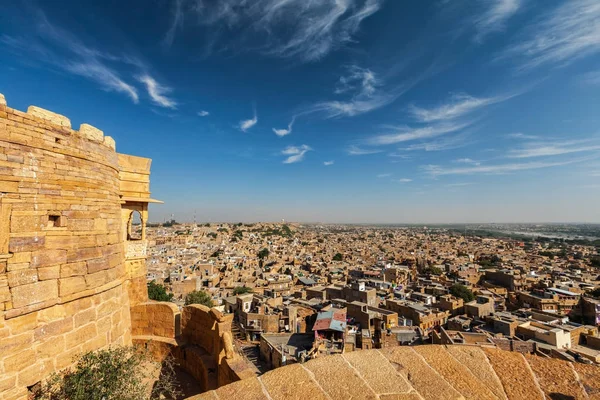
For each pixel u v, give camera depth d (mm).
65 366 7012
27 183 6594
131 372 7180
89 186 8055
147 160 13141
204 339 10812
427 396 3088
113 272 8836
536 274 81750
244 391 3184
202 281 77062
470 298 58094
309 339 38688
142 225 13023
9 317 6082
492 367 3549
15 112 6484
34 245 6621
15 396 6020
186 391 9852
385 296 58625
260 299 53031
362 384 3248
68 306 7223
